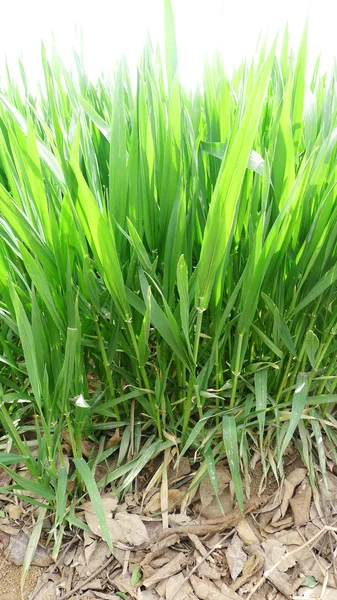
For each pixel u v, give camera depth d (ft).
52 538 1.80
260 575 1.69
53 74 2.13
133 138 1.56
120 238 1.69
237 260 1.81
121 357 2.03
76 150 1.47
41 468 1.75
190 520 1.83
